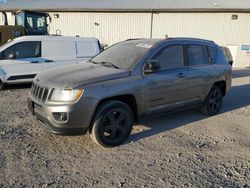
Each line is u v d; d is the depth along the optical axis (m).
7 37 11.55
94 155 4.39
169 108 5.54
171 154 4.53
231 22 23.62
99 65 5.29
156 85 5.14
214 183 3.72
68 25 26.19
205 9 23.45
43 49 9.95
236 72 18.23
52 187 3.48
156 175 3.86
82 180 3.67
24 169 3.88
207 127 5.95
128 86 4.71
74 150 4.54
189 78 5.81
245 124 6.30
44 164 4.04
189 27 24.38
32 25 13.54
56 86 4.32
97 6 26.19
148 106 5.12
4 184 3.49
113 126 4.67
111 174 3.84
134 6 25.55
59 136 5.07
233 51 24.20
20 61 9.52
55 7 26.19
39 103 4.46
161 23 24.72
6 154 4.28
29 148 4.54
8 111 6.59
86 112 4.30
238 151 4.76
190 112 7.00
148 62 5.08
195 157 4.46
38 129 5.39
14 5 27.67
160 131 5.57
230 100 8.80
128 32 25.45
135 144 4.88
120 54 5.50
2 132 5.15
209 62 6.55
